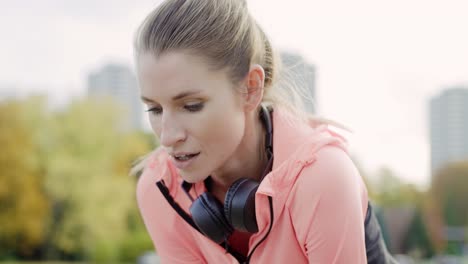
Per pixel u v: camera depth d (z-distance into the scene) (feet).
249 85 4.68
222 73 4.45
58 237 76.64
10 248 77.51
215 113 4.45
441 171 113.09
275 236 4.97
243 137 5.00
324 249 4.71
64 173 74.79
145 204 5.72
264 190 4.72
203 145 4.51
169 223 5.61
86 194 75.56
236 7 4.67
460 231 108.58
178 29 4.33
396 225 87.61
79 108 78.69
